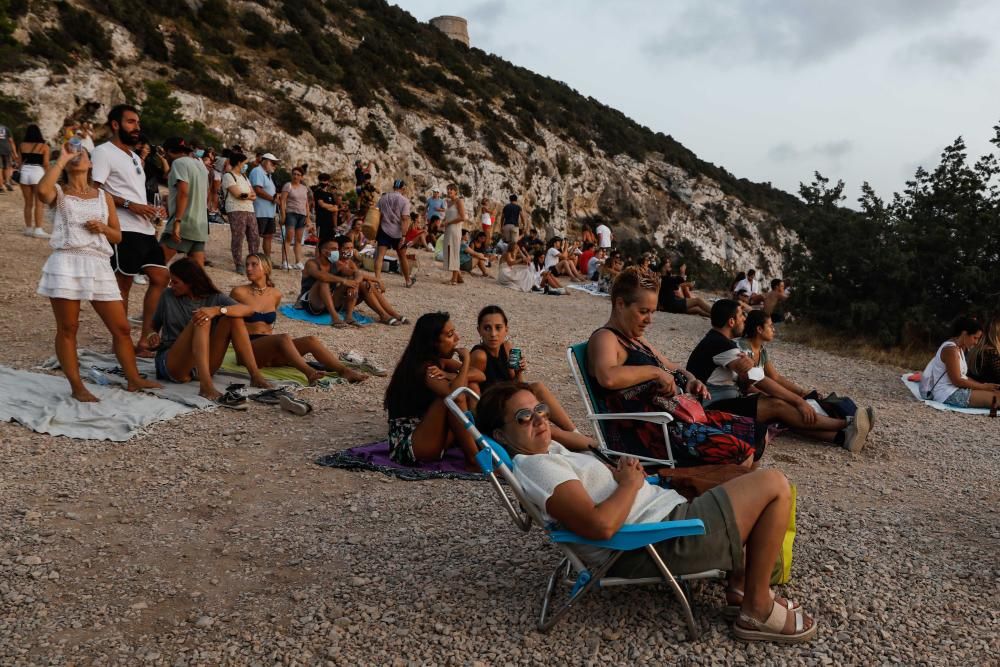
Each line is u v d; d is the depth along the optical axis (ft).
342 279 32.86
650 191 216.54
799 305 43.62
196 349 20.71
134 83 114.11
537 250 57.00
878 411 25.32
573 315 44.80
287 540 13.17
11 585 11.28
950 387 26.61
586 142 209.26
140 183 23.77
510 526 13.84
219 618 10.69
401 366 16.75
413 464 16.62
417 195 149.69
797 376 31.37
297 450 17.71
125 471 15.89
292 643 10.10
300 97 136.56
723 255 220.43
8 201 55.01
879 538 13.98
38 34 106.11
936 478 18.30
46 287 18.49
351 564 12.36
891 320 39.81
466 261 61.16
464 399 16.17
